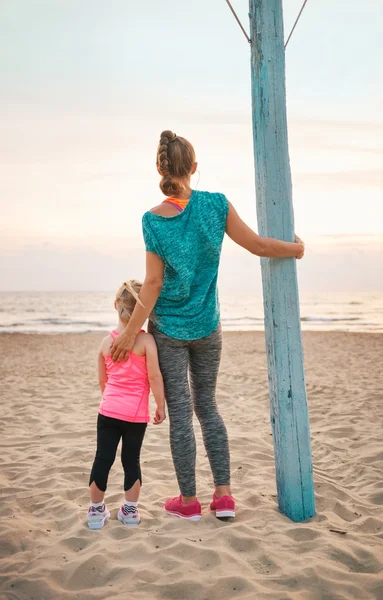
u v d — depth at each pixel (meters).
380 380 7.67
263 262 2.77
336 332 18.53
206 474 3.64
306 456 2.75
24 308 48.16
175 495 3.23
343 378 7.94
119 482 3.42
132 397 2.66
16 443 4.47
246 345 14.14
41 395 6.72
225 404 6.16
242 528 2.60
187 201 2.54
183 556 2.36
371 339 15.46
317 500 3.02
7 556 2.42
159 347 2.61
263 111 2.66
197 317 2.55
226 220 2.56
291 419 2.73
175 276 2.50
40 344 15.06
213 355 2.68
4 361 10.70
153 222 2.47
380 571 2.24
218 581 2.14
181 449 2.68
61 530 2.72
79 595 2.08
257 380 7.83
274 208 2.66
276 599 2.02
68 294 100.25
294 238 2.73
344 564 2.31
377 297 69.31
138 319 2.54
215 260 2.59
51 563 2.33
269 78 2.65
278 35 2.67
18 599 2.07
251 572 2.23
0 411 5.75
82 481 3.50
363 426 4.94
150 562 2.31
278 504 2.87
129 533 2.60
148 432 4.75
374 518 2.79
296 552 2.39
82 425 5.09
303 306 48.03
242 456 4.04
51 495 3.20
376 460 3.90
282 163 2.67
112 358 2.68
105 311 43.81
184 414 2.66
